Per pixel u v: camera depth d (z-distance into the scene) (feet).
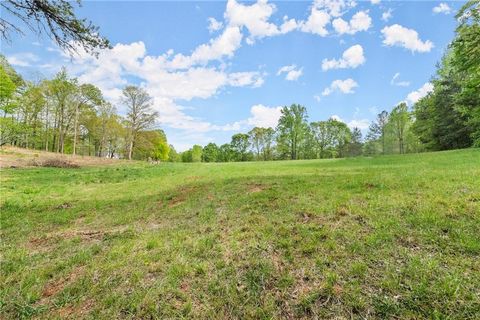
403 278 9.10
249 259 11.56
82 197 31.50
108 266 11.99
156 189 34.76
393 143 175.63
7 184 39.88
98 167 77.92
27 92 93.61
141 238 15.49
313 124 201.36
